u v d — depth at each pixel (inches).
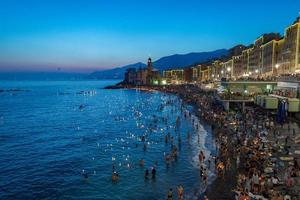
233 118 3152.1
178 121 3671.3
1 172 2059.5
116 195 1620.3
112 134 3321.9
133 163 2140.7
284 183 1441.9
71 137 3248.0
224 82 4025.6
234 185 1584.6
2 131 3705.7
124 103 7062.0
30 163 2266.2
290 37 4239.7
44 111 5920.3
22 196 1664.6
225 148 2146.9
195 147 2456.9
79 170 2058.3
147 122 4042.8
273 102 2940.5
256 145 2058.3
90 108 6245.1
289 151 1915.6
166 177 1822.1
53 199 1619.1
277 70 4768.7
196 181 1721.2
